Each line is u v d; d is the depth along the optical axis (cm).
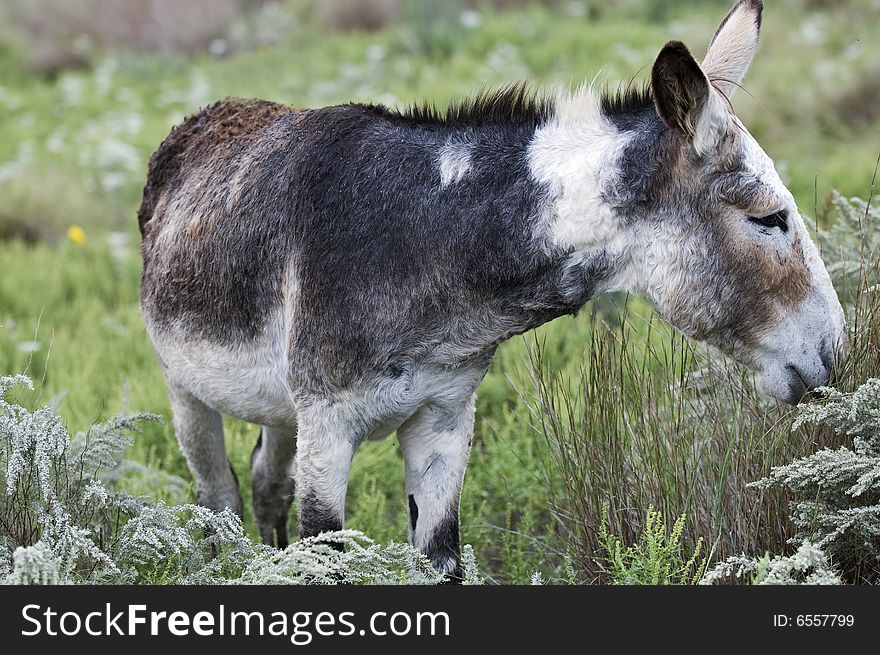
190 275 401
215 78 1331
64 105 1239
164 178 451
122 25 1580
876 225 452
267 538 480
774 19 1277
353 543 346
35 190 903
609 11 1459
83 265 783
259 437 478
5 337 650
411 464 385
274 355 381
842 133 937
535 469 484
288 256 366
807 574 368
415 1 1422
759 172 332
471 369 369
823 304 340
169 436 538
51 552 335
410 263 349
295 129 384
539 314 354
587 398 416
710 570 382
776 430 388
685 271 340
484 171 350
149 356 646
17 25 1650
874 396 352
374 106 382
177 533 367
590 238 341
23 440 368
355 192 356
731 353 352
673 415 407
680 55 311
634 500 408
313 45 1463
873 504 367
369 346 351
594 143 345
